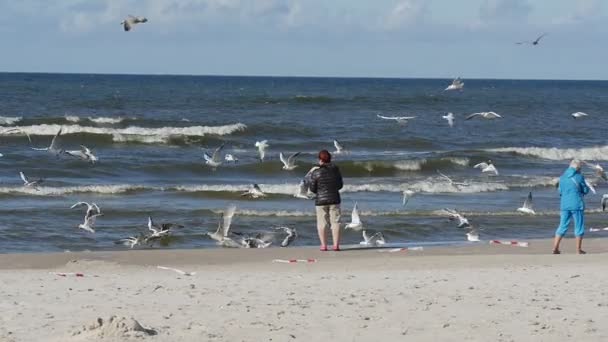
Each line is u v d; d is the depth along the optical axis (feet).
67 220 75.25
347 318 35.09
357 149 154.51
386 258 55.83
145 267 51.55
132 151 135.44
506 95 416.87
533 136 183.73
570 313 36.52
